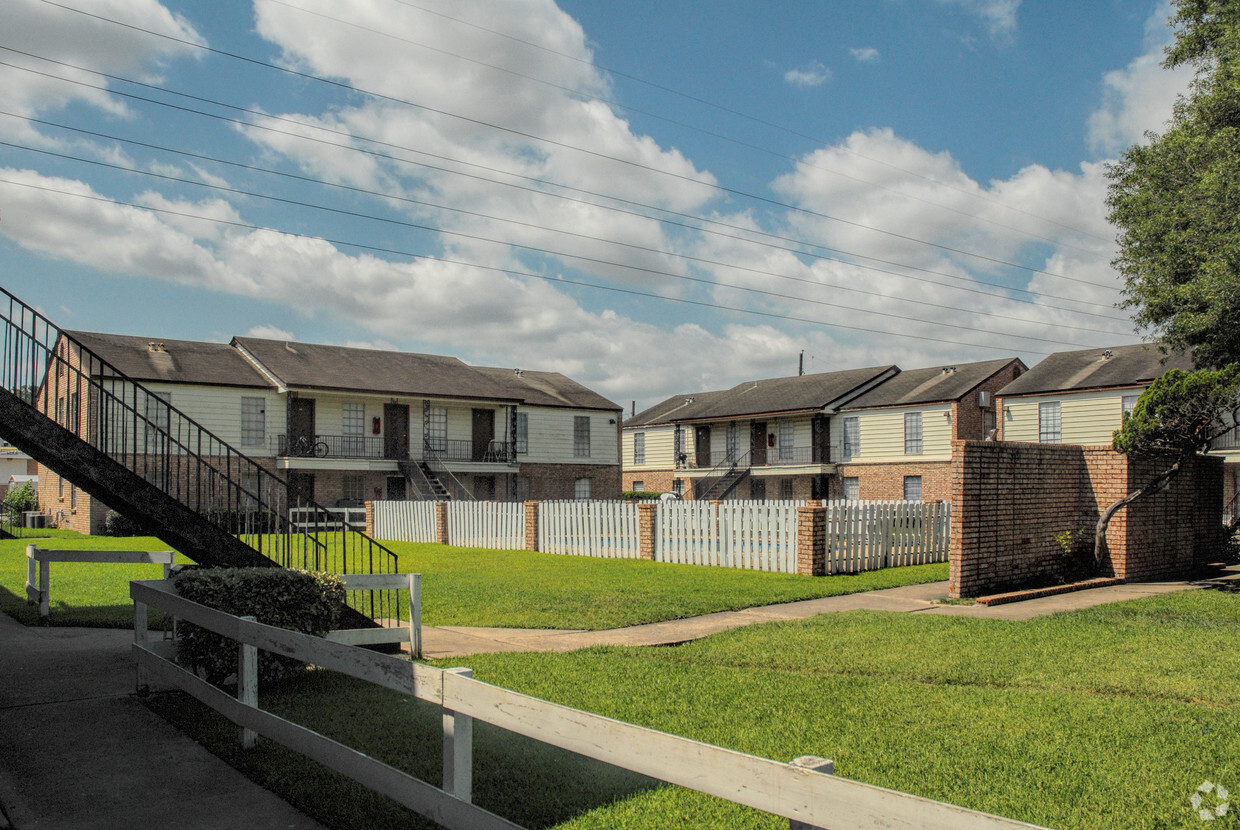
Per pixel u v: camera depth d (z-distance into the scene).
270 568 7.48
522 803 4.18
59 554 10.03
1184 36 14.26
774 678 6.63
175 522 7.88
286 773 4.73
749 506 15.80
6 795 4.48
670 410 51.59
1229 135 12.80
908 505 16.80
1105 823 3.82
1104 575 13.44
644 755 2.64
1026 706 5.75
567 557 18.77
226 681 6.82
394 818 4.11
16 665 7.59
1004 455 12.27
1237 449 29.19
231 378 31.52
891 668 6.98
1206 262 12.30
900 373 42.59
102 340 30.81
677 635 8.84
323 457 32.47
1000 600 11.05
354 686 6.73
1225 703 5.86
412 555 19.44
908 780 4.34
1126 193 14.39
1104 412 31.44
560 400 41.47
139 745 5.34
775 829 3.82
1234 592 12.04
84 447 7.46
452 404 37.34
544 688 6.31
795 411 39.75
